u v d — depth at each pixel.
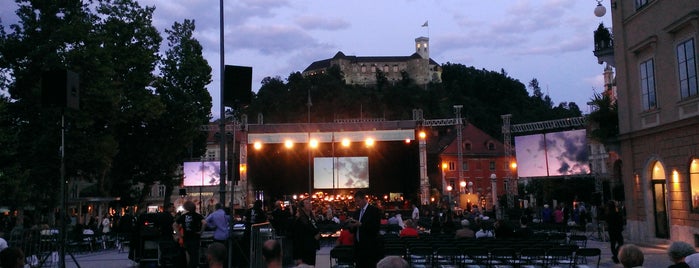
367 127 47.81
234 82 10.98
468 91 142.75
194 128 44.00
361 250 11.06
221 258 6.71
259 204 17.41
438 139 88.69
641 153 23.97
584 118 43.34
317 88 117.12
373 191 56.78
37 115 32.66
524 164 41.12
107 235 28.42
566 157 39.16
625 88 24.97
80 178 38.47
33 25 32.03
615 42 25.72
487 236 19.89
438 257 16.50
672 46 21.22
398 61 175.12
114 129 37.78
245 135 47.03
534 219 37.19
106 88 31.97
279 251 6.37
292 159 56.09
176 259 13.61
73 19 32.38
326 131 46.53
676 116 21.03
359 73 173.88
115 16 37.12
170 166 44.59
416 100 122.19
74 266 19.12
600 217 28.14
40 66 31.45
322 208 47.84
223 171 11.32
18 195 30.86
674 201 21.47
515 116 120.31
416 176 53.47
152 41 39.22
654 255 20.14
